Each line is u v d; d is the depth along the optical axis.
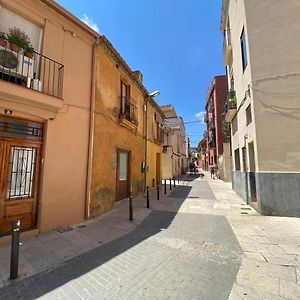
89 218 6.59
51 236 5.00
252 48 7.89
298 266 3.61
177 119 30.30
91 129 6.75
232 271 3.44
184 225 6.11
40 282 3.09
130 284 3.06
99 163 7.26
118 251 4.23
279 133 7.27
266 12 7.81
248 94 8.42
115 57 8.51
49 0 5.45
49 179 5.42
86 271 3.42
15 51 4.81
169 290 2.91
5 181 4.66
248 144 8.99
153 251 4.24
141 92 12.29
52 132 5.55
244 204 9.29
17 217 4.82
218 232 5.45
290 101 7.25
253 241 4.79
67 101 6.02
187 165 48.78
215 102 28.28
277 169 7.16
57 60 5.82
